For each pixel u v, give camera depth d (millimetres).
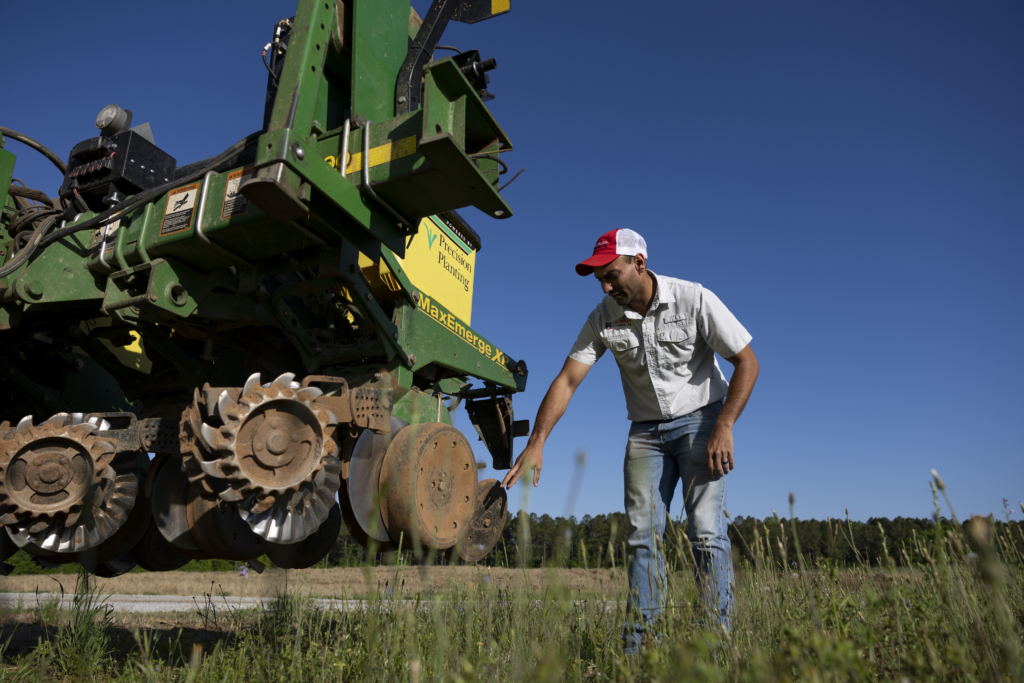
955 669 1681
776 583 2209
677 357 3180
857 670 1353
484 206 3326
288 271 3615
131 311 3525
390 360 3998
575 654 2396
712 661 1798
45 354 4512
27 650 3785
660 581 2447
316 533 4367
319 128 3086
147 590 15820
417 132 3125
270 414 2980
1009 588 2092
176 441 3609
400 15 3797
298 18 3131
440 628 1858
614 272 3150
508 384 5723
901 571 2285
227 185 3328
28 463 3121
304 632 3582
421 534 3432
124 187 3818
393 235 3459
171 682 2652
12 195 4004
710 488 3045
